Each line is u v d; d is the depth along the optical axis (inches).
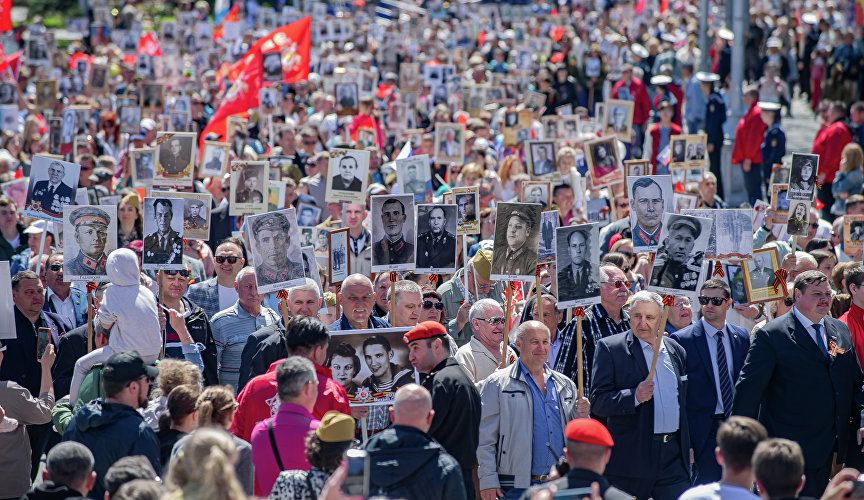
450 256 549.0
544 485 331.3
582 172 1051.3
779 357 476.4
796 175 661.9
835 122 1177.4
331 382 426.0
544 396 469.7
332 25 1934.1
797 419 476.1
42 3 3147.1
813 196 660.7
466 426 413.1
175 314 491.8
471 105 1360.7
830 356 477.7
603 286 542.9
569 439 335.6
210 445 282.7
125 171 1016.9
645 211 557.9
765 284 564.7
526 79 1656.0
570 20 2482.8
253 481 366.0
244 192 723.4
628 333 481.1
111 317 448.5
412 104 1376.7
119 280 450.0
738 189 1338.6
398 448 350.6
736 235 560.1
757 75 1990.7
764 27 2100.1
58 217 598.2
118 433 374.0
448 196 634.2
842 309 558.9
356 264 738.8
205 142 877.2
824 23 1983.3
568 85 1633.9
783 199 677.3
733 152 1262.3
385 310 589.3
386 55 1877.5
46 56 1606.8
